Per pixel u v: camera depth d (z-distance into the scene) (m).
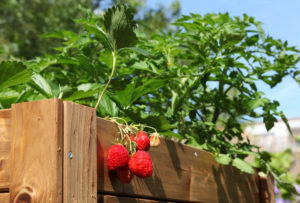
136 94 1.92
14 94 1.75
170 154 1.85
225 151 2.48
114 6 1.56
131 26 1.58
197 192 2.03
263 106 2.53
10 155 1.23
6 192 1.25
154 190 1.70
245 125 3.98
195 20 2.45
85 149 1.27
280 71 2.65
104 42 1.71
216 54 2.27
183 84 2.57
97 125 1.41
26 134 1.21
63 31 2.41
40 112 1.20
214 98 2.63
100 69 2.38
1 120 1.27
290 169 7.95
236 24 2.47
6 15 8.41
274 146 10.80
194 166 2.03
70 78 2.62
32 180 1.17
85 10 2.47
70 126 1.21
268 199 2.70
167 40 2.66
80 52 2.57
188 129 2.59
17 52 7.95
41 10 8.66
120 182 1.49
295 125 15.02
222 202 2.25
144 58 2.53
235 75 2.47
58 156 1.16
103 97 1.88
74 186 1.20
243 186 2.50
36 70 2.20
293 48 2.60
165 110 2.81
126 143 1.46
